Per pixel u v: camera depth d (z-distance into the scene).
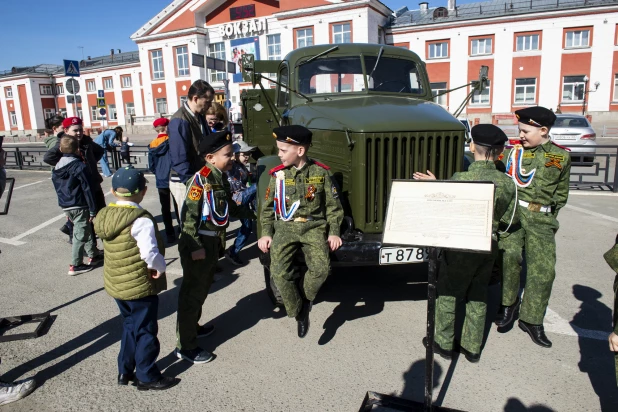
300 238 3.24
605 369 3.07
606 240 5.85
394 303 4.16
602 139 20.67
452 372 3.08
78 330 3.81
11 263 5.59
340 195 3.78
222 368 3.18
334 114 3.96
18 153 14.65
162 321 3.94
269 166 3.96
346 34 30.17
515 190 3.04
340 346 3.43
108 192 10.48
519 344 3.43
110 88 44.66
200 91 4.25
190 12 34.91
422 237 2.31
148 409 2.76
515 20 29.06
